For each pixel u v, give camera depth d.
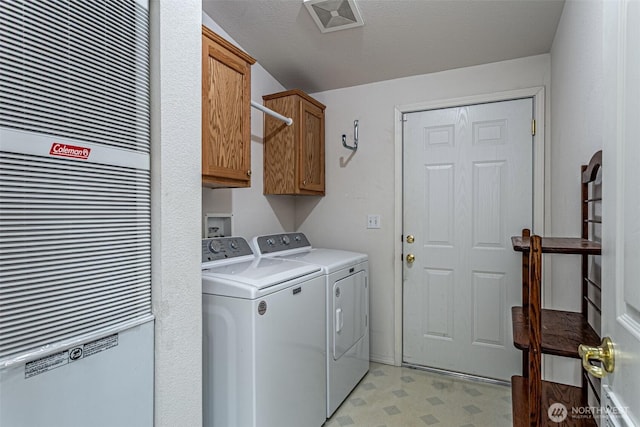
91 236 0.87
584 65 1.45
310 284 1.82
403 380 2.48
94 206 0.88
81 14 0.85
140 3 1.02
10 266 0.72
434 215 2.61
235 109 1.92
